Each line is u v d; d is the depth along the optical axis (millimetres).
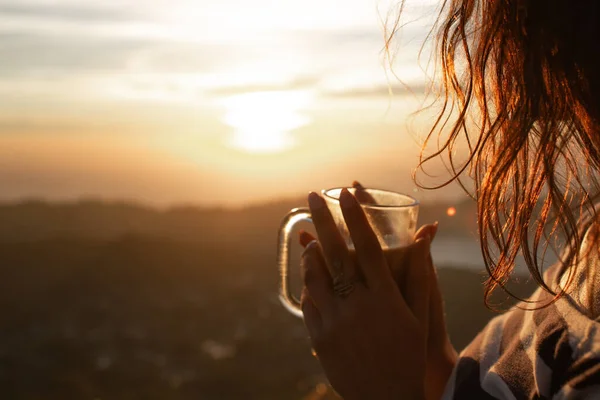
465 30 708
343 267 745
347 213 732
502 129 682
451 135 718
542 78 626
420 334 727
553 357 615
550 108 632
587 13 597
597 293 608
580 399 577
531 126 642
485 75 710
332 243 748
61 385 3604
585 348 591
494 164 671
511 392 646
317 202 754
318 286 761
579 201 691
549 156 642
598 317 597
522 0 625
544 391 616
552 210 689
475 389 688
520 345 664
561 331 619
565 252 712
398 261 778
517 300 739
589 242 665
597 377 571
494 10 661
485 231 701
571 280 646
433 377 835
